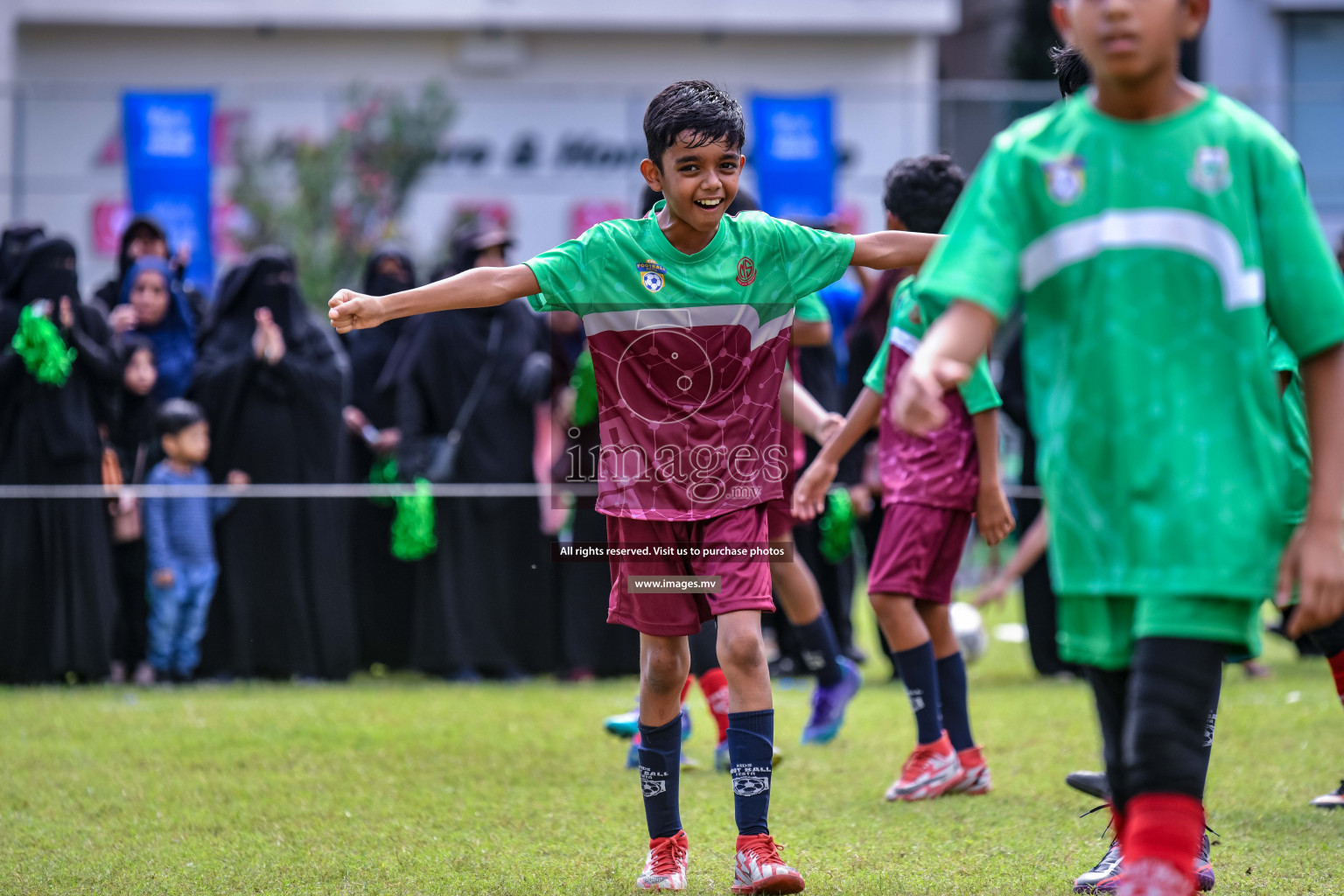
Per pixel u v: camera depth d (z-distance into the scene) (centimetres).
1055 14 853
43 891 1170
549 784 1625
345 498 2639
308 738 1912
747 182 4075
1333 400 802
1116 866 1131
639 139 5609
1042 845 1309
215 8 6675
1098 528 821
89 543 2497
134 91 3788
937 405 770
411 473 2641
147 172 3791
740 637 1149
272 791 1581
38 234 2666
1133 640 838
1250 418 802
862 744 1888
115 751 1814
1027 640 2597
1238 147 805
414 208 5816
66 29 6662
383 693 2409
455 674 2642
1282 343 1123
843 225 2211
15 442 2500
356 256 5484
